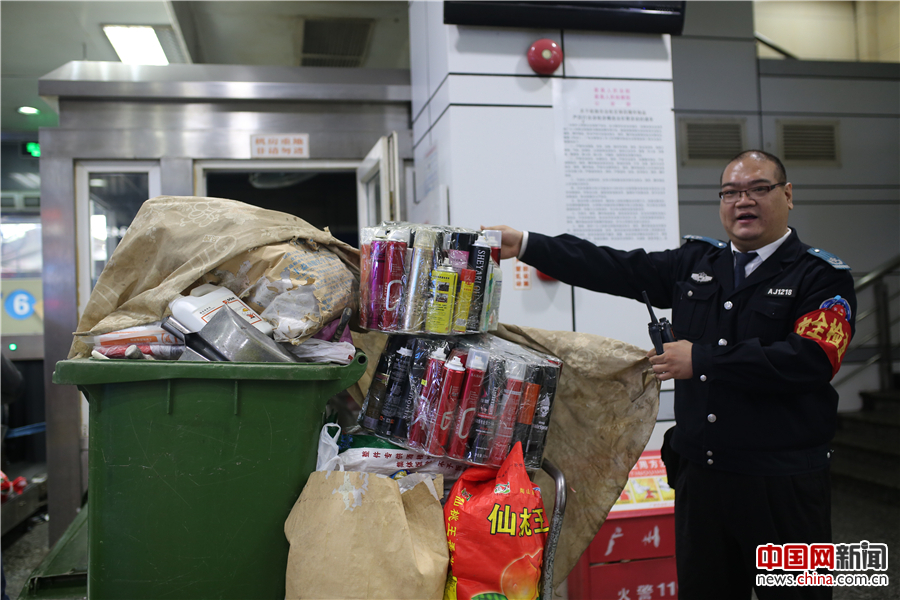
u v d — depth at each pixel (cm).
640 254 192
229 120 359
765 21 446
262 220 138
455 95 267
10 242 509
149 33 441
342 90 361
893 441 389
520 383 133
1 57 466
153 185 358
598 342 153
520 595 118
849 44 453
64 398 339
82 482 338
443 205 274
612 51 282
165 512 119
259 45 485
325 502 117
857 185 386
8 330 477
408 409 134
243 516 121
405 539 115
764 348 148
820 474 158
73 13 405
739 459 159
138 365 116
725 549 165
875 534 320
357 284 154
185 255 133
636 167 283
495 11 263
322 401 126
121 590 118
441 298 132
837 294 155
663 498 233
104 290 139
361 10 428
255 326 127
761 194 161
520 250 188
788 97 367
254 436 121
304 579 113
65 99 348
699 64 350
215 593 120
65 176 346
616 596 223
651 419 151
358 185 365
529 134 274
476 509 121
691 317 176
